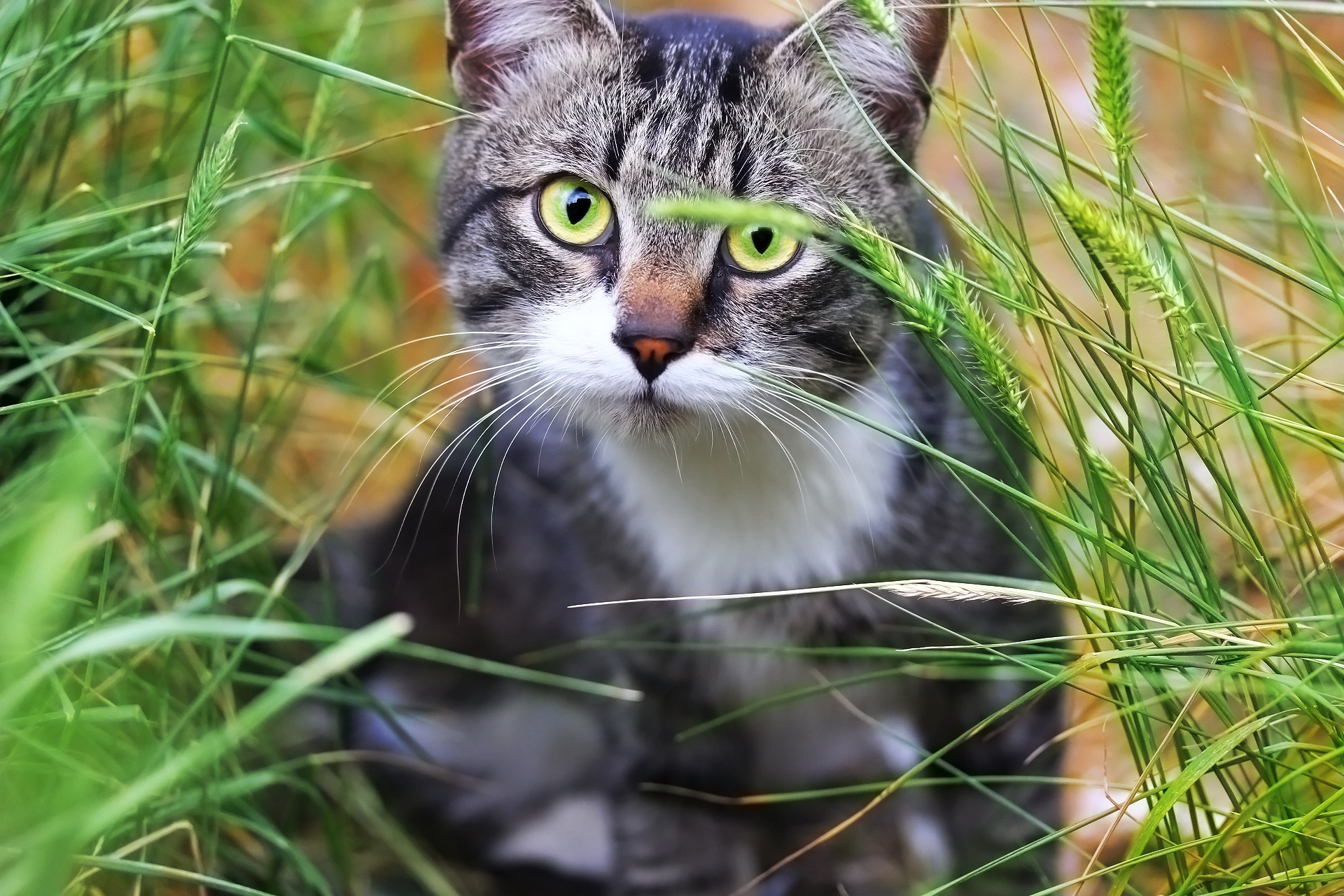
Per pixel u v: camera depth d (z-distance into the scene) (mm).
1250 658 793
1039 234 1052
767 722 957
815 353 892
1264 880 808
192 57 982
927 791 950
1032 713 931
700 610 902
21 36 907
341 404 1072
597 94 890
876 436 909
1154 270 800
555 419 925
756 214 774
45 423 883
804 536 918
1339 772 818
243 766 933
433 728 1011
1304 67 984
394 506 1026
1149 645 821
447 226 927
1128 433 843
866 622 923
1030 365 957
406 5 1106
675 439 899
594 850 1004
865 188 897
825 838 878
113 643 763
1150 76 1146
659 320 869
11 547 790
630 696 919
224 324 985
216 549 925
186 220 843
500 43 916
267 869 908
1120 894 821
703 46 896
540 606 986
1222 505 861
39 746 802
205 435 948
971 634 921
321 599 1006
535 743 1015
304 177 923
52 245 932
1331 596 837
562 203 889
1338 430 895
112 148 950
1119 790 898
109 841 848
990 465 924
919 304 815
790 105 889
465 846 1002
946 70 940
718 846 963
